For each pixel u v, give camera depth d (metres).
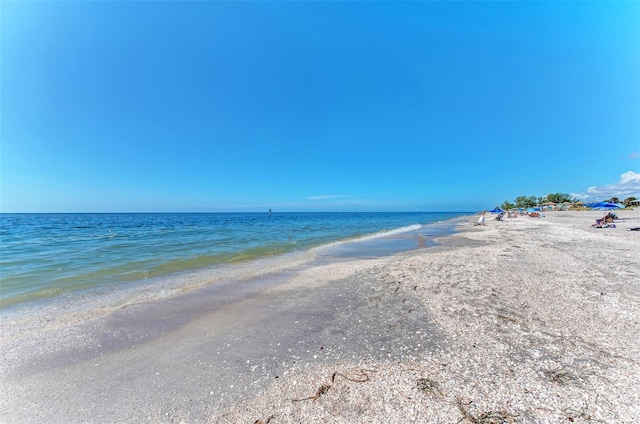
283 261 14.45
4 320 7.00
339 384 3.97
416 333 5.48
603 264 10.51
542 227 29.08
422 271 10.63
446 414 3.24
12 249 18.38
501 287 8.10
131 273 11.72
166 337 5.96
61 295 8.93
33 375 4.66
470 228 35.31
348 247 19.47
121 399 3.97
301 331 5.94
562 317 5.86
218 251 17.59
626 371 3.91
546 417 3.12
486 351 4.62
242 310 7.41
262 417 3.42
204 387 4.14
